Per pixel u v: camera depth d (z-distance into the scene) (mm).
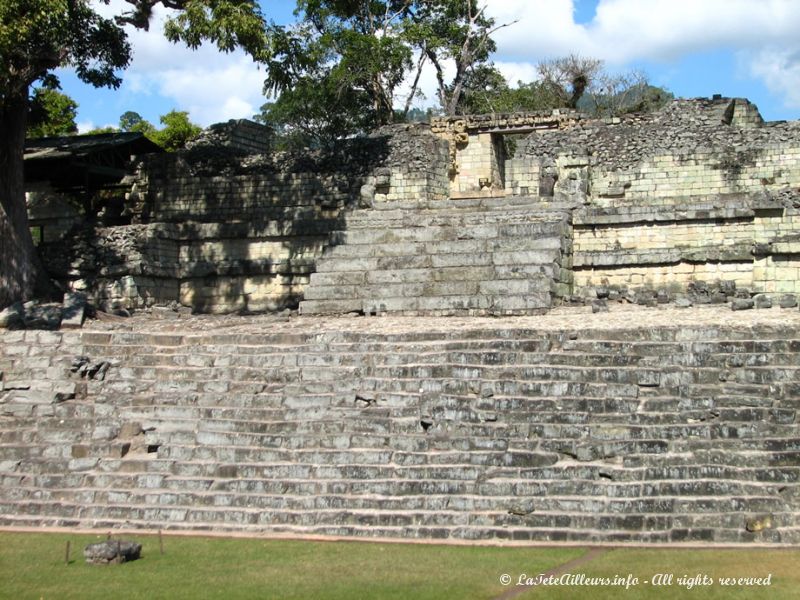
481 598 11734
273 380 19547
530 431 16562
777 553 13453
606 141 34000
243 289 34094
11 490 17156
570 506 14961
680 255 29500
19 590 12406
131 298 32312
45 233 37156
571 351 18734
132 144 39812
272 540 14859
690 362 17766
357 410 17875
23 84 28297
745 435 15891
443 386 18141
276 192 36688
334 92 50375
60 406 19500
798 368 17125
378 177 35688
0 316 26141
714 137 32781
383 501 15617
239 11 29406
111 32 32781
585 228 30938
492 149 38219
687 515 14484
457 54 52344
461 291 26281
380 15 51844
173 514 16078
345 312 26812
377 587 12266
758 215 29547
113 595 12156
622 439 16031
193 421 18297
